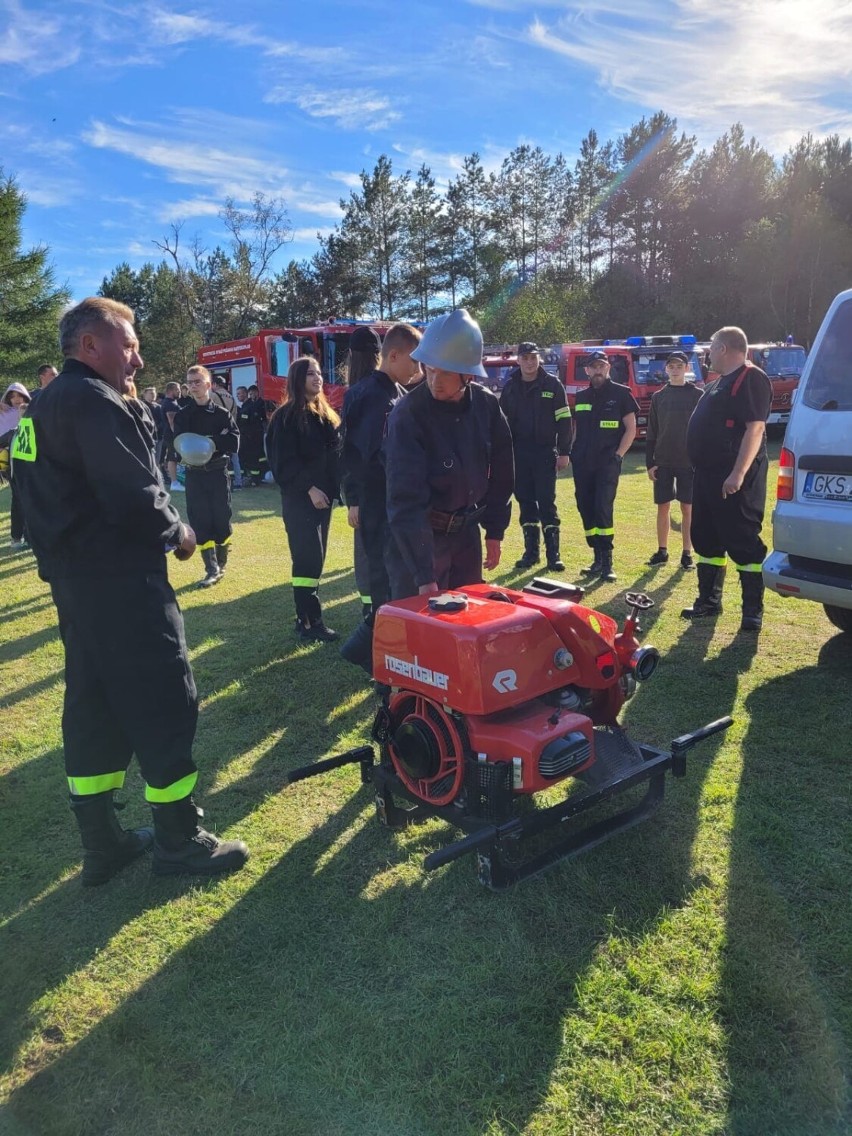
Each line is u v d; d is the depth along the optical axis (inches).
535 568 273.3
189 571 294.8
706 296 1480.1
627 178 1651.1
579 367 650.2
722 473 191.6
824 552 160.1
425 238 1785.2
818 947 89.2
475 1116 70.9
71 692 101.0
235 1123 71.7
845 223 1400.1
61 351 96.8
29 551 343.3
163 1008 85.6
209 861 108.0
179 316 1836.9
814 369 167.0
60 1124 72.7
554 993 84.4
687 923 93.8
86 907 103.7
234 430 268.5
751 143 1551.4
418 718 103.1
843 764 130.6
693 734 115.0
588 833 105.5
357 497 158.7
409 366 154.8
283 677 181.3
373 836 116.2
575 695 104.4
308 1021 82.7
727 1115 69.9
